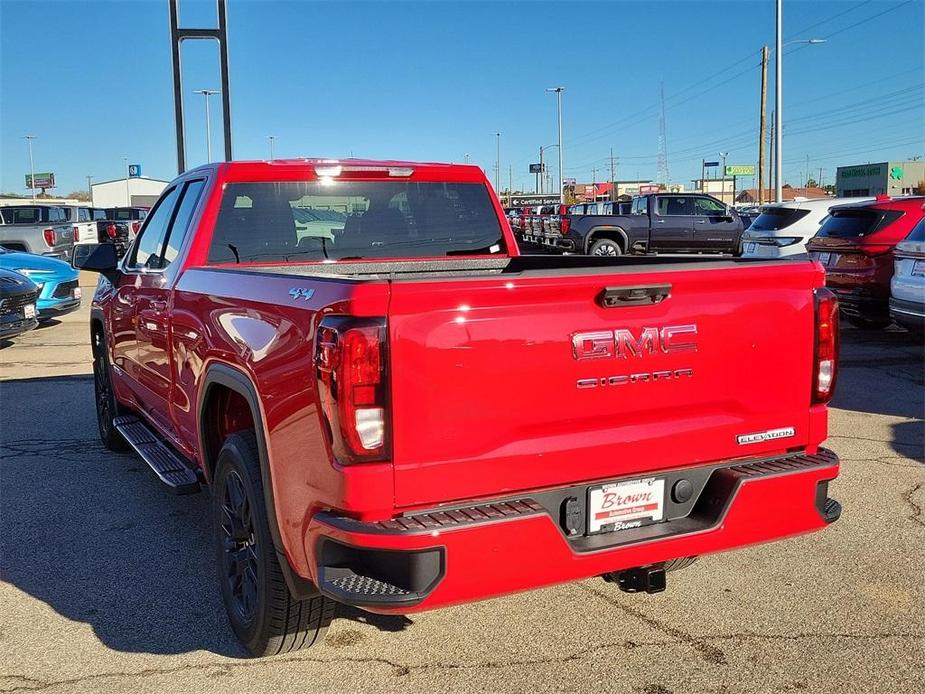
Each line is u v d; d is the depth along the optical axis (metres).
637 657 3.41
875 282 10.79
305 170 4.56
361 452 2.55
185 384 4.13
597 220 22.89
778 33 27.20
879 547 4.51
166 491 5.55
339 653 3.47
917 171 96.38
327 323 2.59
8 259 12.77
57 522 4.99
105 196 90.81
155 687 3.22
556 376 2.76
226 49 17.42
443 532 2.57
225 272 3.60
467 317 2.63
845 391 8.38
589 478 2.88
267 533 3.14
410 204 4.89
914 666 3.33
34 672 3.34
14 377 9.61
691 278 2.92
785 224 14.32
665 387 2.95
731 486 3.05
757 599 3.92
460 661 3.39
